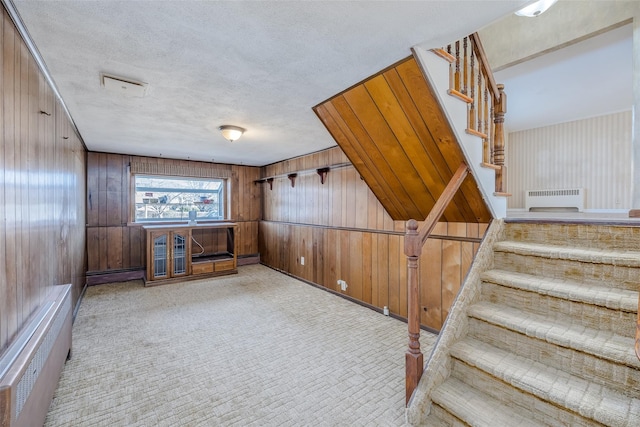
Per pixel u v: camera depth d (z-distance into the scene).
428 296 2.89
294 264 4.92
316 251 4.39
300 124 3.06
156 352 2.40
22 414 1.15
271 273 5.26
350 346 2.54
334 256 4.04
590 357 1.36
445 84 1.82
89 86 2.09
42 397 1.43
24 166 1.47
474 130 2.07
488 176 2.24
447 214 2.66
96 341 2.57
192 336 2.71
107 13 1.30
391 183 2.75
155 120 2.91
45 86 1.88
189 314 3.25
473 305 1.87
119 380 2.00
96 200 4.45
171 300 3.72
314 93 2.23
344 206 3.89
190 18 1.35
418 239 1.64
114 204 4.59
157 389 1.92
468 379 1.65
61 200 2.36
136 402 1.79
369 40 1.54
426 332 2.84
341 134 2.58
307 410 1.73
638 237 1.70
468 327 1.85
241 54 1.68
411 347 1.65
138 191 4.97
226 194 5.79
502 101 2.33
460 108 1.95
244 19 1.36
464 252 2.62
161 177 5.17
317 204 4.39
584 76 3.82
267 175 5.91
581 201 5.42
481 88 2.19
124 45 1.58
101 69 1.85
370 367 2.20
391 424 1.61
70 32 1.45
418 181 2.54
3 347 1.20
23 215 1.44
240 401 1.81
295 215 4.94
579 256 1.71
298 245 4.81
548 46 3.14
